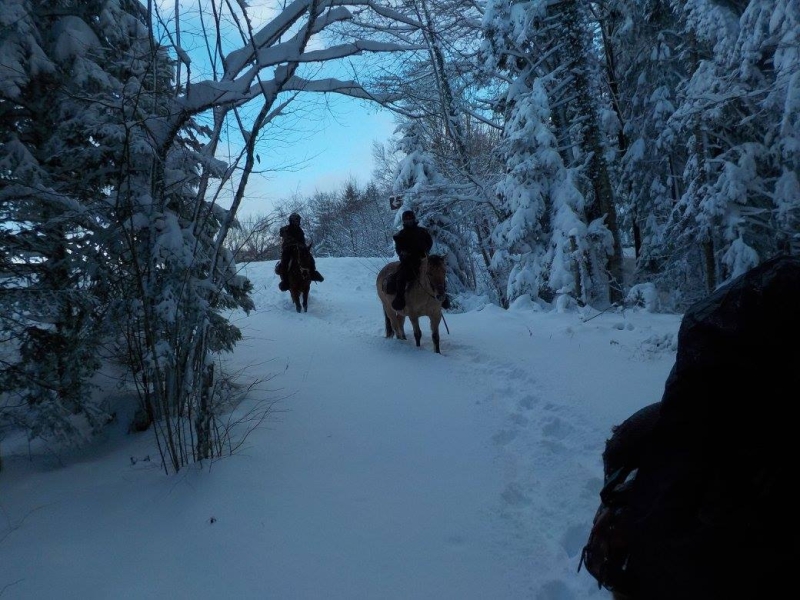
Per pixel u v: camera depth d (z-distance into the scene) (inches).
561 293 506.0
